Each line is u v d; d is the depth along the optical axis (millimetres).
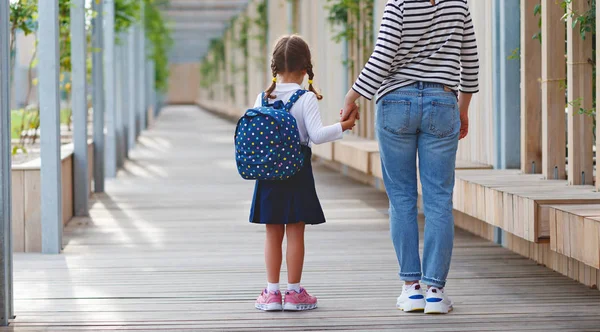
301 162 5555
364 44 14203
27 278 7004
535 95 8023
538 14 7957
